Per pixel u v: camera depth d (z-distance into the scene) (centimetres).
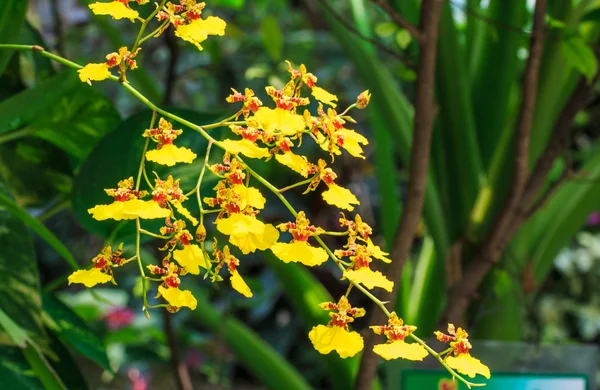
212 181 87
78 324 94
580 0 108
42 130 96
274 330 329
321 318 114
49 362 92
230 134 89
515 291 116
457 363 70
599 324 299
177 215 87
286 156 71
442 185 114
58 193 105
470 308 116
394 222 126
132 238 91
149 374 235
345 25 98
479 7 121
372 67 112
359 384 94
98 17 136
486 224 113
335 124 72
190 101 259
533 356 102
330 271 272
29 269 89
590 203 119
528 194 105
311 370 316
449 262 113
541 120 109
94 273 71
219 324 122
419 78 94
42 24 256
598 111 313
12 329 81
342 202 71
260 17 255
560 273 315
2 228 90
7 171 102
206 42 143
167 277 71
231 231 69
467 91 110
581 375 102
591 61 99
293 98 72
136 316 236
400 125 112
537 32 98
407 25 93
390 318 71
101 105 95
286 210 296
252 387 309
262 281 307
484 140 120
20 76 103
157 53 250
